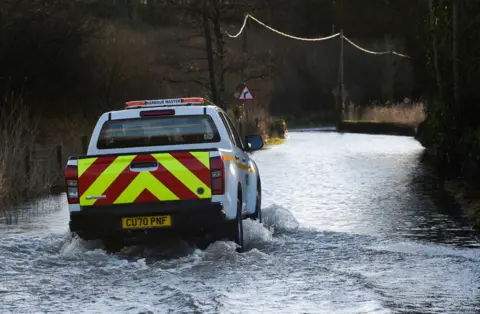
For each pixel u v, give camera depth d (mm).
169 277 11828
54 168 28312
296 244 14750
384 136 65125
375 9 114750
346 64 116312
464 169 25391
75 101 41406
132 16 85938
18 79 37000
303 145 52188
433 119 29547
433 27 28188
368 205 20797
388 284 11250
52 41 38562
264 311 9742
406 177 28484
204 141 14656
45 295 10812
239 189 14383
